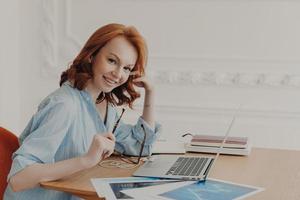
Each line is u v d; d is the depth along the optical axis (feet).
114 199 4.63
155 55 10.96
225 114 10.90
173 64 10.96
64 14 11.21
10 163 5.94
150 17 10.95
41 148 5.26
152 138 6.53
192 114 11.05
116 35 5.78
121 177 5.43
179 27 10.87
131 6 10.99
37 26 11.36
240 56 10.71
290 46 10.53
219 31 10.75
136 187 5.02
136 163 6.11
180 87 11.00
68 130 5.72
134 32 5.84
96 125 6.15
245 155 6.63
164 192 4.88
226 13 10.68
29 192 5.64
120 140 6.57
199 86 10.94
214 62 10.80
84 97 5.96
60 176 5.12
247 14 10.61
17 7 11.37
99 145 5.17
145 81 6.55
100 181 5.19
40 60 11.43
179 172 5.53
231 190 5.06
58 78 11.41
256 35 10.62
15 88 11.50
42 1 11.25
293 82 10.46
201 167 5.78
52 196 5.69
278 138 10.77
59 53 11.34
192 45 10.86
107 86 5.88
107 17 11.11
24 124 11.71
